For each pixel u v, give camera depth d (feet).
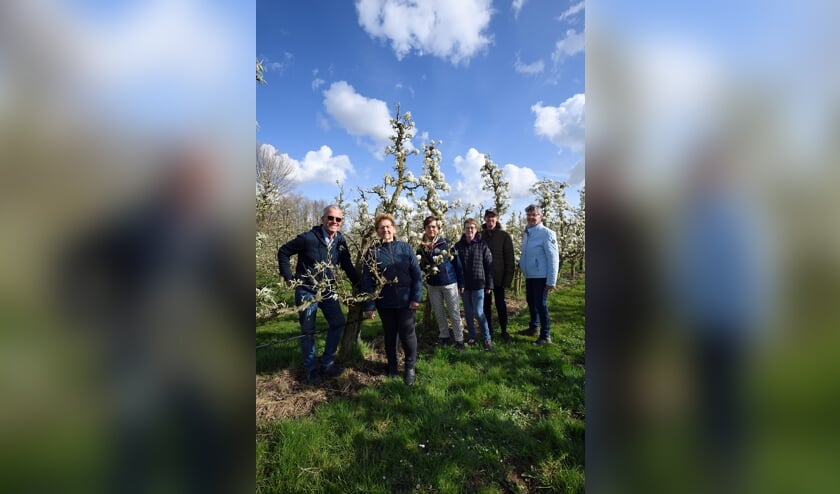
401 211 16.88
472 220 15.39
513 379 12.21
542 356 14.16
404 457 8.14
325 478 7.51
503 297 17.01
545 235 15.75
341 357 13.73
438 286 15.52
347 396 11.01
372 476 7.56
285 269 11.42
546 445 8.38
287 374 12.60
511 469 7.79
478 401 10.59
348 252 13.05
